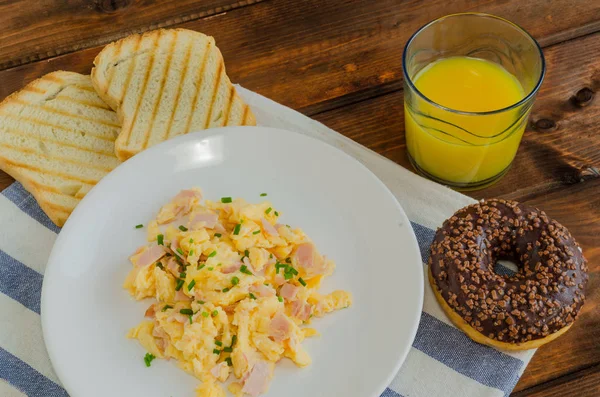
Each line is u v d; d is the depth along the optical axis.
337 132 0.57
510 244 0.49
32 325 0.49
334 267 0.49
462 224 0.49
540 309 0.45
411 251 0.48
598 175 0.55
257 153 0.53
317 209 0.51
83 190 0.54
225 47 0.62
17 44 0.63
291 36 0.63
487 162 0.52
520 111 0.49
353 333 0.46
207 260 0.47
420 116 0.51
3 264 0.52
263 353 0.46
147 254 0.48
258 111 0.58
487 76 0.55
